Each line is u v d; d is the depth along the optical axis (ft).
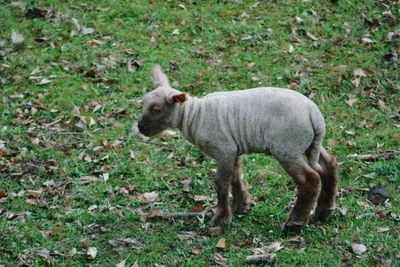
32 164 47.88
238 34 65.00
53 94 57.11
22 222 40.83
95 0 71.36
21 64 61.16
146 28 66.64
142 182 45.85
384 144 48.44
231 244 38.27
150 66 60.70
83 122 53.11
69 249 38.29
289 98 36.50
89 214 41.86
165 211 42.39
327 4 68.33
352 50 61.52
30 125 53.11
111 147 49.98
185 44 64.18
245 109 37.52
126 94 57.11
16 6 69.77
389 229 38.34
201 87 57.47
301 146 36.40
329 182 38.65
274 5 69.21
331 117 52.49
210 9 69.15
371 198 41.86
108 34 65.92
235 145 38.04
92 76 59.72
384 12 65.41
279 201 42.75
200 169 47.24
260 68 59.77
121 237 39.47
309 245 37.42
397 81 56.65
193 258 37.11
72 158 48.78
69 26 66.85
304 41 63.57
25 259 37.17
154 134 39.24
